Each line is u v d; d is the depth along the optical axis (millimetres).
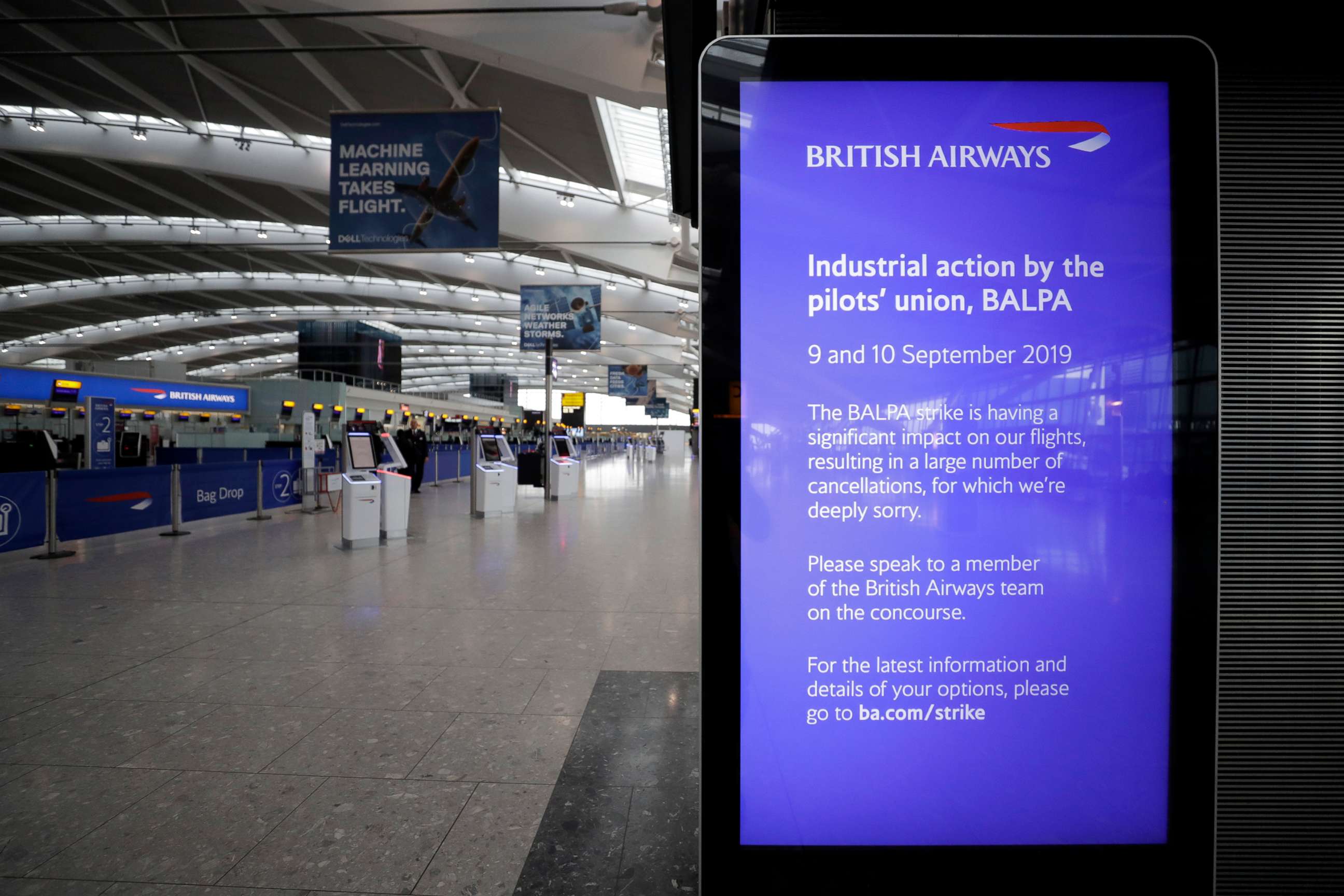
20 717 2996
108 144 15984
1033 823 1411
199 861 1979
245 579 5871
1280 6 1604
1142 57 1372
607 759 2623
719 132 1373
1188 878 1398
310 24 10508
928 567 1411
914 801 1413
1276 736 1666
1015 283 1395
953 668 1411
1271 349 1658
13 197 21375
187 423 27172
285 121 14727
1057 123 1378
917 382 1399
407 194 6934
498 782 2438
